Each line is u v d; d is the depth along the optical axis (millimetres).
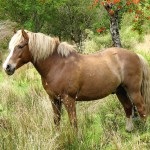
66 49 5859
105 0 7469
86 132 6125
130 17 16641
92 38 14797
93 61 5969
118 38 7715
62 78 5773
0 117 6441
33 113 6473
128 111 6379
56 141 5453
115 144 5254
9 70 5648
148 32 15305
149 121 6434
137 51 11812
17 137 5543
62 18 21094
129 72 6156
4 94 8477
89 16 20812
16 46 5668
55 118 6008
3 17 20375
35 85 9031
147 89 6387
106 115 6609
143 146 5434
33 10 19859
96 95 6031
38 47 5750
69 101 5840
